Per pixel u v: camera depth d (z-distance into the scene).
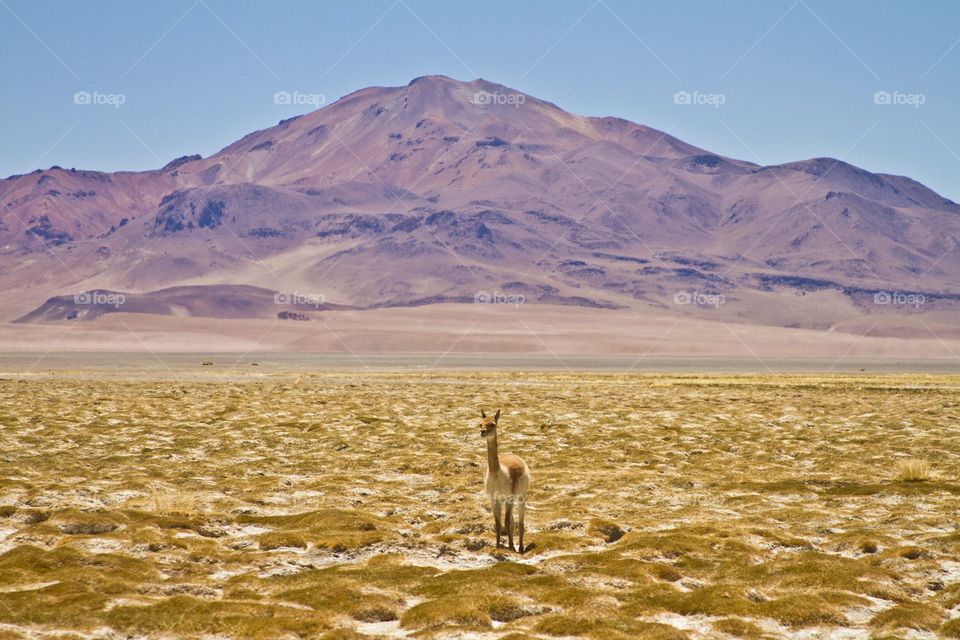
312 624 13.70
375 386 88.12
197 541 19.20
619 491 26.55
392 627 14.23
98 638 12.80
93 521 20.02
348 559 18.55
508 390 82.12
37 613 13.63
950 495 26.05
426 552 18.92
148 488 25.97
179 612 13.86
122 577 16.09
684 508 23.89
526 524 21.75
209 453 34.84
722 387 91.12
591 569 17.12
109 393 70.31
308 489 26.53
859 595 15.89
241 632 13.17
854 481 28.83
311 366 157.38
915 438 40.06
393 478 29.41
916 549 18.72
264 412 52.22
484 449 36.44
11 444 35.78
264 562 17.67
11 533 19.72
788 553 19.09
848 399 70.31
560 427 45.03
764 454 35.53
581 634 13.46
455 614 14.20
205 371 126.81
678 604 15.10
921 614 14.47
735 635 13.76
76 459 32.12
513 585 16.05
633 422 48.22
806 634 14.08
